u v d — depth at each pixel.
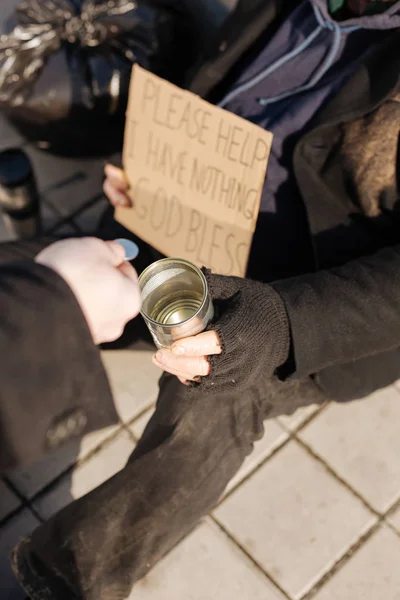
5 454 0.49
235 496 1.13
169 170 0.99
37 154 1.50
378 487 1.14
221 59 1.02
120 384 1.24
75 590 0.87
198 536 1.10
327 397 0.94
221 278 0.78
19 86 1.31
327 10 0.89
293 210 0.97
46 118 1.35
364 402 1.21
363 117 0.84
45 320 0.50
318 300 0.78
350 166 0.86
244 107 0.99
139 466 0.85
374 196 0.86
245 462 1.16
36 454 0.51
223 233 0.94
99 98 1.31
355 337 0.79
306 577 1.07
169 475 0.85
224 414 0.85
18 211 1.31
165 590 1.06
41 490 1.15
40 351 0.49
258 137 0.85
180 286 0.74
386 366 0.93
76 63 1.31
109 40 1.32
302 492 1.14
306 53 0.93
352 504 1.13
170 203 1.01
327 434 1.18
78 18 1.31
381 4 0.85
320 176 0.91
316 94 0.91
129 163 1.04
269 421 1.20
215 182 0.93
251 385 0.79
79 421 0.53
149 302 0.74
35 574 0.88
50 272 0.52
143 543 0.88
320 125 0.85
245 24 1.01
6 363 0.48
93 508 0.85
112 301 0.58
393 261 0.81
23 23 1.32
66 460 1.17
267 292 0.78
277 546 1.09
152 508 0.85
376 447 1.17
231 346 0.72
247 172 0.88
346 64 0.90
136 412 1.21
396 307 0.79
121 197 1.07
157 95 0.96
